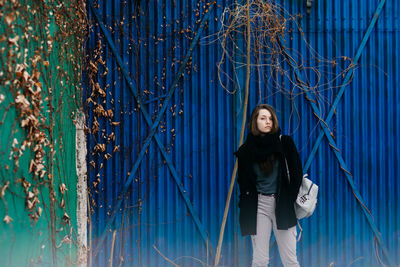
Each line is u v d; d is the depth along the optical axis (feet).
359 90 16.96
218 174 16.97
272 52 17.02
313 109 16.96
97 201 16.97
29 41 12.10
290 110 17.03
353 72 16.94
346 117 16.96
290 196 13.71
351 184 16.85
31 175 12.14
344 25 16.99
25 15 11.87
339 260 16.79
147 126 17.06
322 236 16.85
